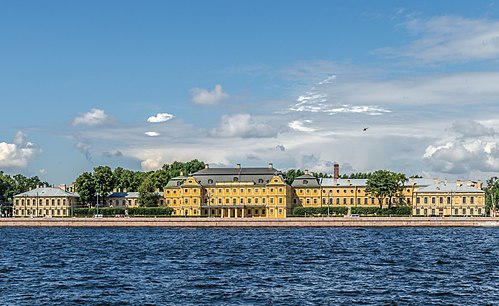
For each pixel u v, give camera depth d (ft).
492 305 182.50
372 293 200.54
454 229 600.80
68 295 200.54
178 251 359.25
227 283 222.69
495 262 290.35
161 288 212.43
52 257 327.47
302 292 202.59
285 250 359.87
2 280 234.17
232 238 479.41
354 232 555.28
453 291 204.44
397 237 476.95
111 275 247.91
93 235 539.29
